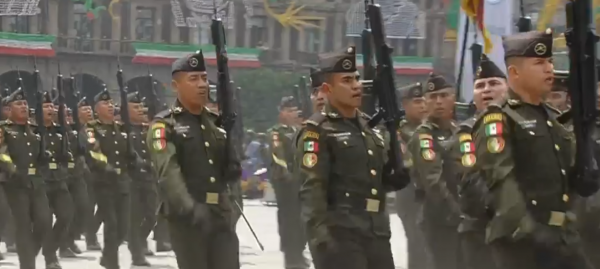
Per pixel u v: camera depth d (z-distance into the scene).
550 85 26.86
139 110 64.94
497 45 65.00
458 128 35.56
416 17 181.12
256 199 145.12
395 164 30.78
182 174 33.44
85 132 63.44
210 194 33.44
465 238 35.72
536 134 26.34
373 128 31.67
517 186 26.09
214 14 36.16
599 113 26.47
